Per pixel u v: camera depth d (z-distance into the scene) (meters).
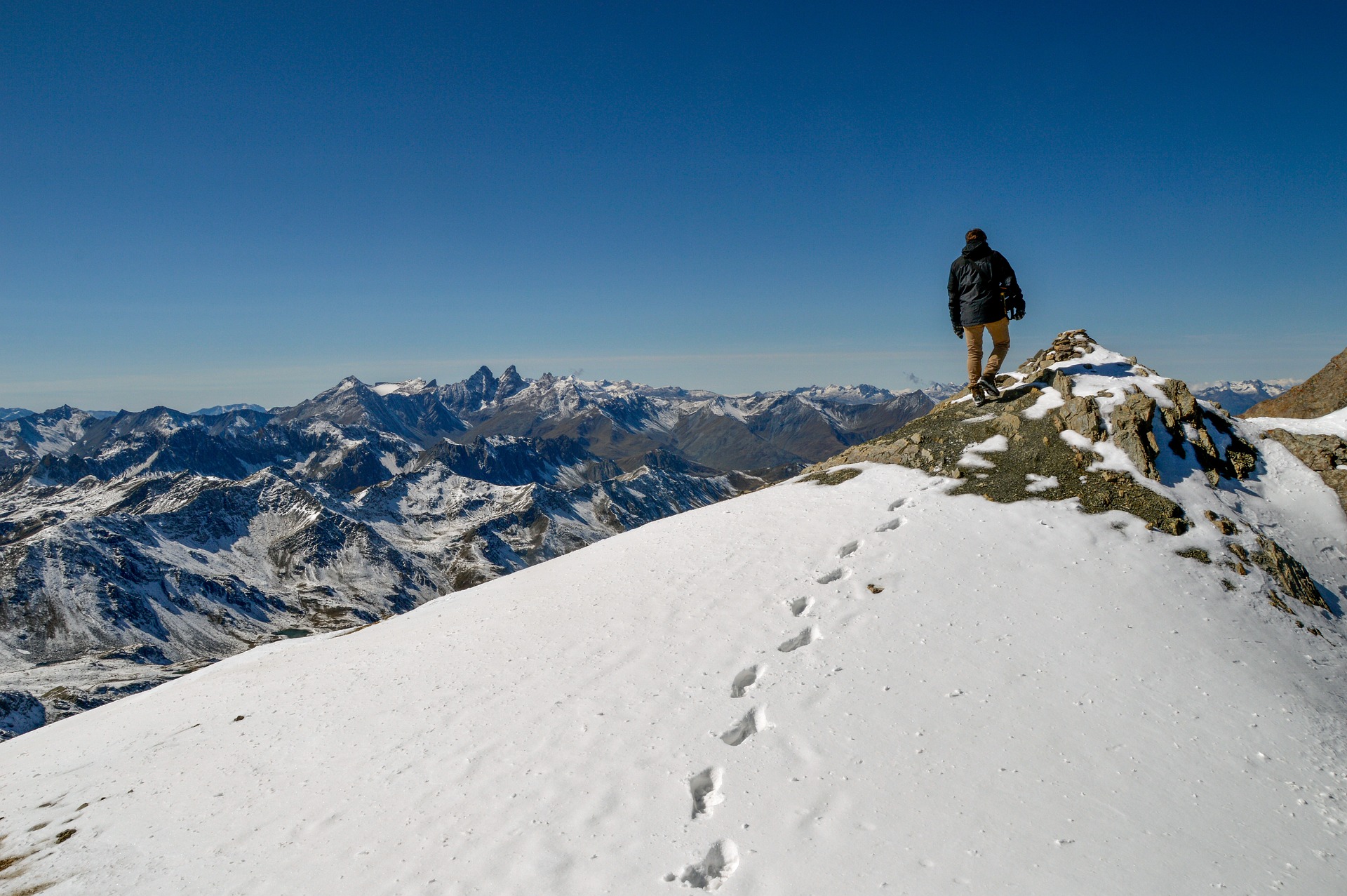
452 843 11.09
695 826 10.68
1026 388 22.42
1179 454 18.50
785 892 9.36
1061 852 9.62
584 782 11.94
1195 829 9.97
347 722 15.88
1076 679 12.95
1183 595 14.82
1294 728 11.78
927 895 9.07
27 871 12.87
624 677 14.73
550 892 9.80
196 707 19.95
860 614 15.28
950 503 18.83
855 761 11.55
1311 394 23.56
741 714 12.97
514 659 16.66
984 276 20.92
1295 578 15.54
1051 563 16.02
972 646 13.98
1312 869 9.27
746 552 18.84
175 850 12.57
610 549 22.31
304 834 12.17
